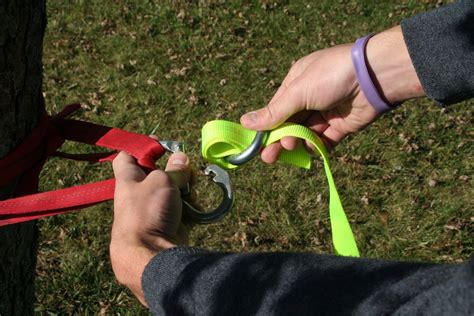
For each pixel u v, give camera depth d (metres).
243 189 3.74
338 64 1.72
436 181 3.80
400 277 0.91
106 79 4.70
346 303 0.90
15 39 1.46
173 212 1.29
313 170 3.85
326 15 5.39
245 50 5.02
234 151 1.70
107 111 4.41
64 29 5.24
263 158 1.80
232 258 1.06
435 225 3.54
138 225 1.25
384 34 1.67
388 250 3.44
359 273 0.94
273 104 1.73
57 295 3.20
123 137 1.57
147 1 5.54
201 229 3.53
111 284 3.25
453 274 0.85
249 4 5.51
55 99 4.50
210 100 4.50
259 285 0.99
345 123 1.86
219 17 5.37
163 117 4.34
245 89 4.61
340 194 3.74
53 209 1.45
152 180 1.32
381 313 0.87
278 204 3.67
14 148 1.56
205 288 1.03
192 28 5.27
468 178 3.83
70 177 3.88
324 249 3.49
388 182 3.81
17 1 1.43
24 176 1.60
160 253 1.14
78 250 3.43
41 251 3.41
